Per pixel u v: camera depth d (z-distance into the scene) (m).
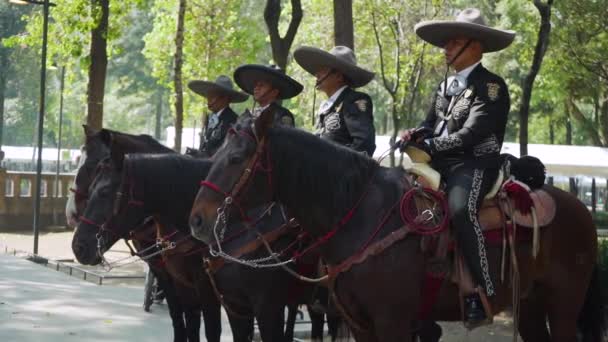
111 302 11.05
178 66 17.16
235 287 6.02
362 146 6.06
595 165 26.31
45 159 53.16
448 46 5.59
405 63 26.78
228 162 4.91
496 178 5.37
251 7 41.50
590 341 5.98
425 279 5.13
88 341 8.41
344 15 12.02
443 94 5.57
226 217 4.88
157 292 10.84
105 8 17.30
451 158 5.38
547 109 36.09
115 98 60.12
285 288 6.01
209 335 6.62
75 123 57.25
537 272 5.57
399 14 25.47
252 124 5.00
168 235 6.78
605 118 29.62
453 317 5.38
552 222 5.63
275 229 5.91
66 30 18.31
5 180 23.97
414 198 5.11
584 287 5.80
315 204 5.01
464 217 5.09
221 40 27.38
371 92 40.38
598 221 28.98
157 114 61.72
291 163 4.95
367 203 5.06
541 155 26.41
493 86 5.32
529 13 22.61
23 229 24.02
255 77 6.97
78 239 6.67
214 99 8.62
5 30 46.97
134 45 60.03
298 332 9.03
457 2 29.58
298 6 13.45
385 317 4.94
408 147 5.32
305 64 6.62
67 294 11.59
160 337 8.77
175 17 25.55
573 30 21.78
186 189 6.54
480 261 5.05
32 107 53.91
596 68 23.30
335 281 5.07
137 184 6.49
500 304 5.39
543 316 6.00
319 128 6.45
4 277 13.13
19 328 8.88
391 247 4.97
